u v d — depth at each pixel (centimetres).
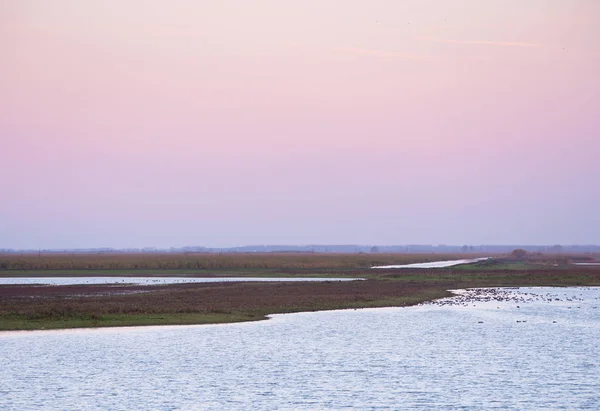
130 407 8750
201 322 16438
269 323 16588
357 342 13762
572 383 10075
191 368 11075
